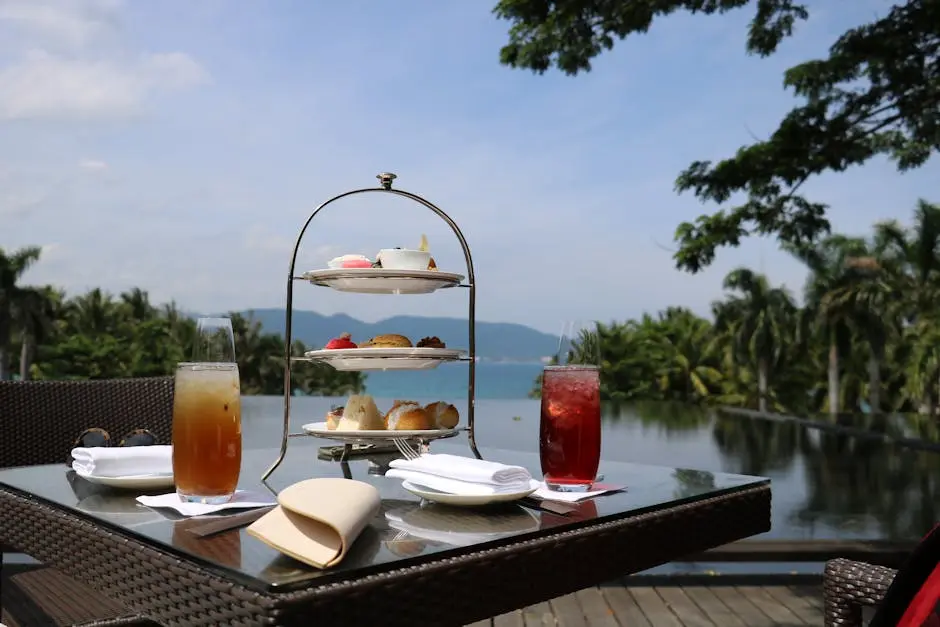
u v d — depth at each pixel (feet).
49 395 5.97
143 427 6.29
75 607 4.39
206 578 2.34
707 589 9.97
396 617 2.33
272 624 2.11
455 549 2.53
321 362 4.46
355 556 2.43
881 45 28.78
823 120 29.86
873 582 3.51
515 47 29.66
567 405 3.52
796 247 32.04
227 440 3.14
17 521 3.46
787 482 24.41
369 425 4.37
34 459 5.86
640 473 4.11
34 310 117.70
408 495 3.45
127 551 2.70
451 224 4.74
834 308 90.12
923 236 76.43
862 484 24.14
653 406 63.00
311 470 4.23
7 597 4.56
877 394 89.61
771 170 29.96
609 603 9.44
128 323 141.79
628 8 28.25
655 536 3.18
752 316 110.52
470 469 3.15
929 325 84.07
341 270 4.29
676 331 128.47
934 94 29.25
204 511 3.04
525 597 2.68
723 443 33.42
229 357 3.22
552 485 3.56
